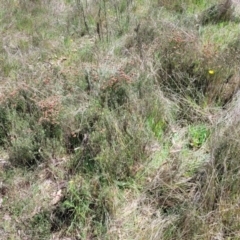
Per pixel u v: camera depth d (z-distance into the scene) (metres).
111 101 2.80
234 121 2.39
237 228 1.94
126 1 4.84
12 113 2.72
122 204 2.17
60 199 2.19
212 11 4.34
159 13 4.41
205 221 1.96
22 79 3.16
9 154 2.50
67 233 2.07
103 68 3.22
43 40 4.09
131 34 3.95
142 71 3.06
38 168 2.45
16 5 4.88
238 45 3.58
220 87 2.90
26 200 2.20
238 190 2.06
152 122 2.68
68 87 3.03
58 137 2.61
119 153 2.31
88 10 4.67
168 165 2.34
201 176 2.21
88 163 2.37
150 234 1.96
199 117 2.80
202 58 3.07
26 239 2.04
